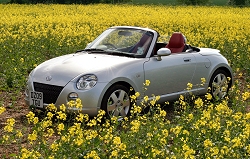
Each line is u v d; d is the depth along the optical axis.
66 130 6.63
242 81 11.62
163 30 23.03
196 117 6.95
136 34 8.46
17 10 42.12
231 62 13.35
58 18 28.86
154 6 54.97
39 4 54.16
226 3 73.31
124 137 6.03
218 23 27.67
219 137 6.07
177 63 8.43
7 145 6.23
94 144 5.75
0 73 11.05
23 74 11.27
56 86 7.34
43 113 7.98
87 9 45.16
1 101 8.72
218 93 9.24
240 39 18.23
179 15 35.69
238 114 6.45
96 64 7.59
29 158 5.00
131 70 7.66
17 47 14.73
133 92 7.68
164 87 8.20
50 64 7.87
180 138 6.00
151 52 8.19
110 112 7.36
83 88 7.19
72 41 16.81
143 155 5.45
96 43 8.62
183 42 9.27
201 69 8.88
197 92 8.86
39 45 15.62
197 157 5.59
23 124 7.33
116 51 8.23
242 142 5.66
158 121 6.61
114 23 26.23
